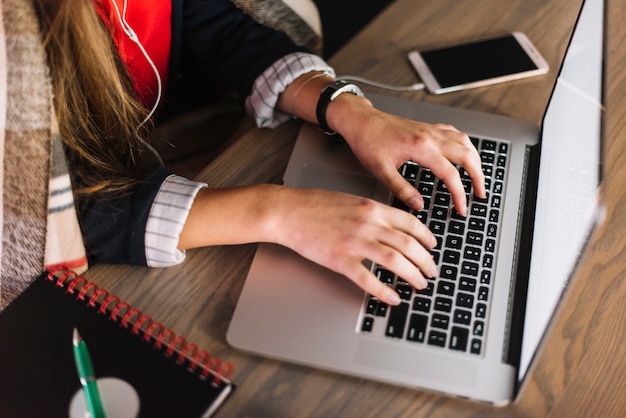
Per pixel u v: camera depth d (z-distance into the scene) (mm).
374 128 833
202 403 625
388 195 816
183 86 1167
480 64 952
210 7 1022
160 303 731
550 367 679
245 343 682
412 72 956
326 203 751
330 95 867
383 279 726
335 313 700
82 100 799
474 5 1033
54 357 658
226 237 756
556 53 970
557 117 795
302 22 1092
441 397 661
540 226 748
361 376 665
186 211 754
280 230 745
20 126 699
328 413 652
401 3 1040
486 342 680
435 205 800
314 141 874
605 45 679
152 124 996
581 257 557
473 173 796
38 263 759
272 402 659
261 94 911
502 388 651
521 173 835
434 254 751
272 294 717
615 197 819
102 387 636
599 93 653
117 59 868
